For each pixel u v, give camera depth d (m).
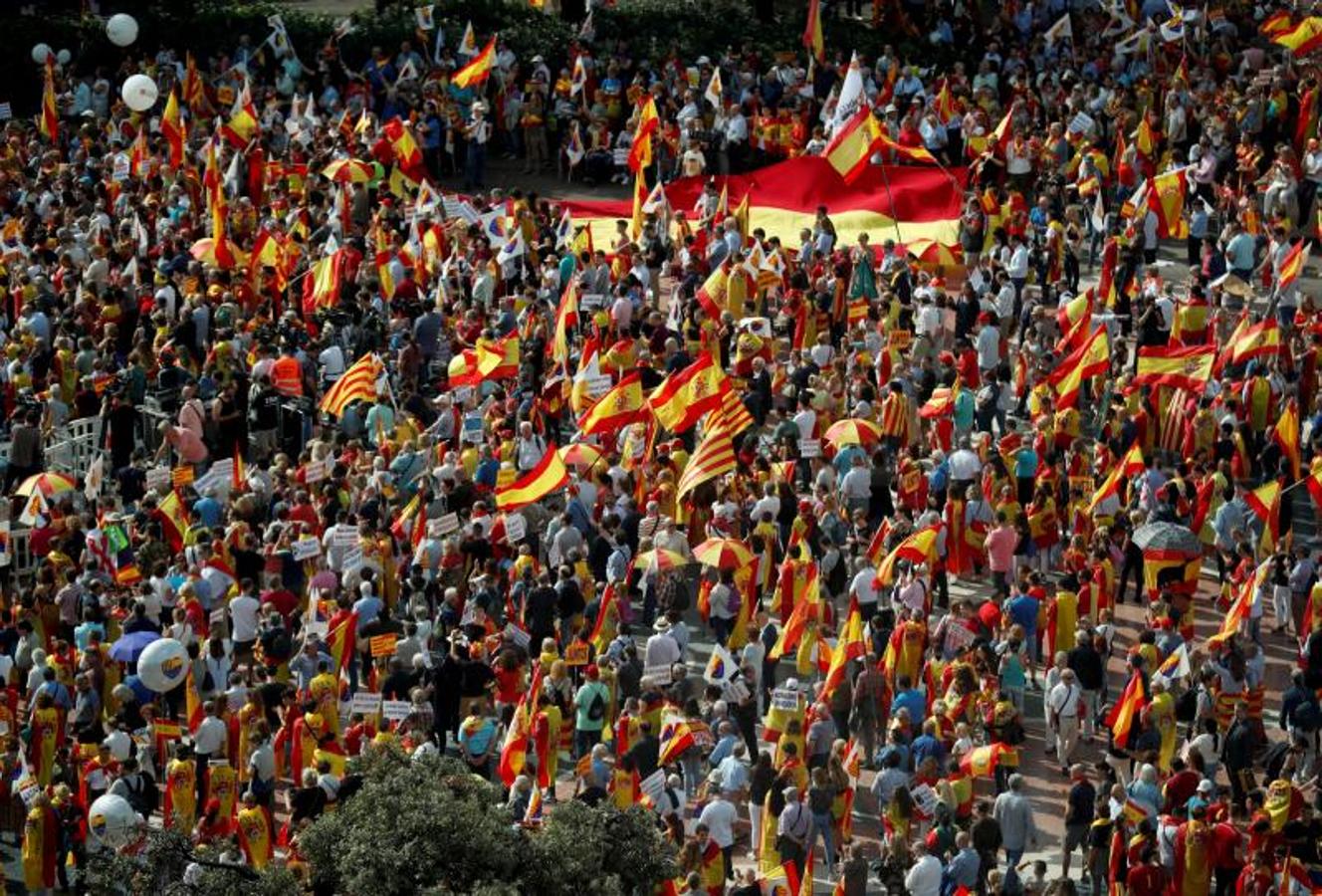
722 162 131.88
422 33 142.25
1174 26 134.62
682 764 77.62
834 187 125.94
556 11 154.00
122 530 85.31
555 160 139.12
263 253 110.75
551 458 85.81
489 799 56.75
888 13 144.88
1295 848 72.62
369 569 82.06
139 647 78.31
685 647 82.38
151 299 109.56
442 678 78.44
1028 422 102.19
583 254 110.94
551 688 77.94
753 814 75.25
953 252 117.56
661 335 104.06
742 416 89.88
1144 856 70.62
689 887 67.06
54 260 114.88
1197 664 86.06
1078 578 84.81
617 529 87.00
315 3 160.62
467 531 86.50
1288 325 104.50
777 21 145.75
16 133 134.00
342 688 81.00
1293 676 80.06
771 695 77.31
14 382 104.06
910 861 71.44
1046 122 132.38
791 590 83.44
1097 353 94.50
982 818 71.44
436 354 106.50
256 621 82.38
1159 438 97.88
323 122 132.12
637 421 92.62
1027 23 143.62
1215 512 91.62
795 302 108.31
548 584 83.25
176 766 73.94
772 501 89.38
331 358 103.50
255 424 100.19
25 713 82.06
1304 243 118.75
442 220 116.12
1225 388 97.56
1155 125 127.62
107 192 121.62
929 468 92.69
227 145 126.75
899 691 79.44
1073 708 80.25
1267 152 126.81
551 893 55.03
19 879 76.31
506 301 107.38
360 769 57.53
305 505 86.69
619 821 58.00
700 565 91.25
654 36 143.00
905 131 128.50
